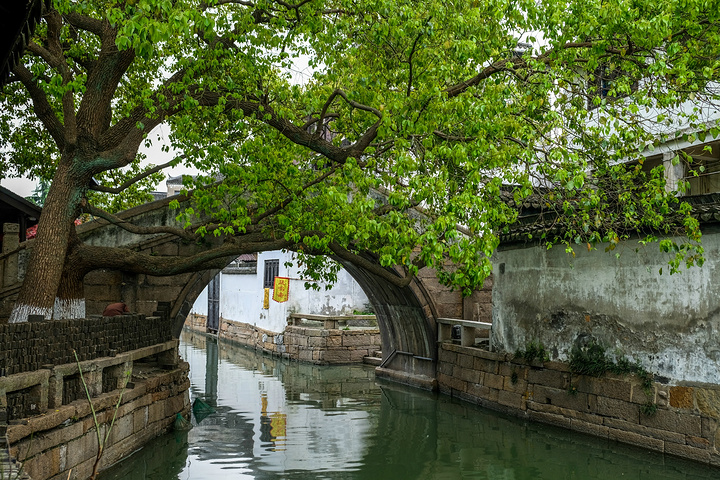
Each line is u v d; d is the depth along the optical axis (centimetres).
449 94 858
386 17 793
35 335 722
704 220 945
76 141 884
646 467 945
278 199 1018
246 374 2052
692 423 951
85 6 742
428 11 789
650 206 893
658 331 1027
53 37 924
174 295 1423
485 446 1110
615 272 1113
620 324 1097
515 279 1362
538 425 1241
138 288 1402
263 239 1338
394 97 820
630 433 1049
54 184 891
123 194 1659
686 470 917
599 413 1112
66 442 738
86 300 1368
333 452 1068
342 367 2233
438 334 1688
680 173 1270
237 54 903
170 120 1112
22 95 1324
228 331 3256
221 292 3431
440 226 704
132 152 909
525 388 1299
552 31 746
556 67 819
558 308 1234
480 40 771
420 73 824
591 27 724
